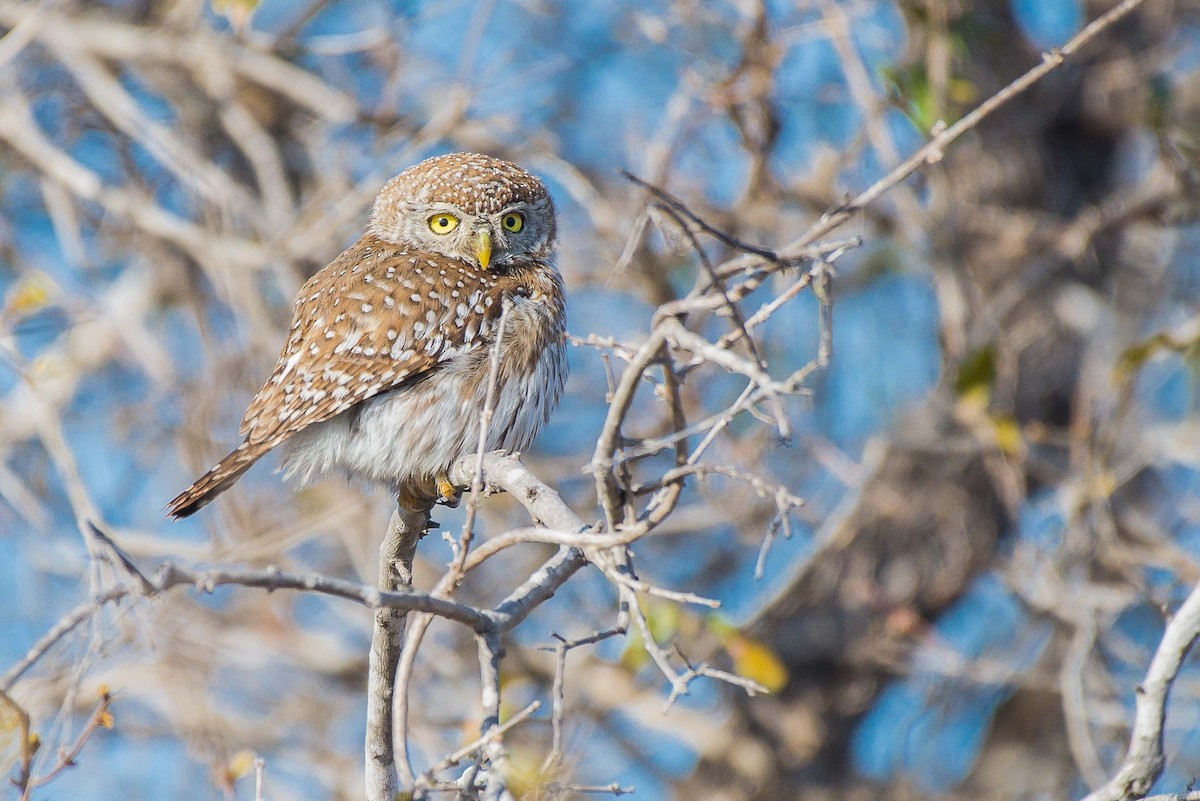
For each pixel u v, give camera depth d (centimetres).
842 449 1447
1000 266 1356
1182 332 1184
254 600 1359
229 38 1366
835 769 1418
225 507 1295
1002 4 1373
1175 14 1427
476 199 934
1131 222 1319
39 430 1342
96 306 1348
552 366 918
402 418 857
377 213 984
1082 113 1402
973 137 1389
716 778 1401
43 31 1347
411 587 696
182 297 1444
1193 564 1192
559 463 1373
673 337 545
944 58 1230
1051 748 1451
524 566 1385
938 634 1373
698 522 1352
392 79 1394
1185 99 1405
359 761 1320
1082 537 1206
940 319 1355
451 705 1293
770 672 1130
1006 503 1320
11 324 1248
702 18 1352
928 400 1345
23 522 1390
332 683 1383
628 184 1363
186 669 1224
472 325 882
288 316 1452
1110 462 1321
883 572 1380
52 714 1177
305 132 1470
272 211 1383
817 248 549
